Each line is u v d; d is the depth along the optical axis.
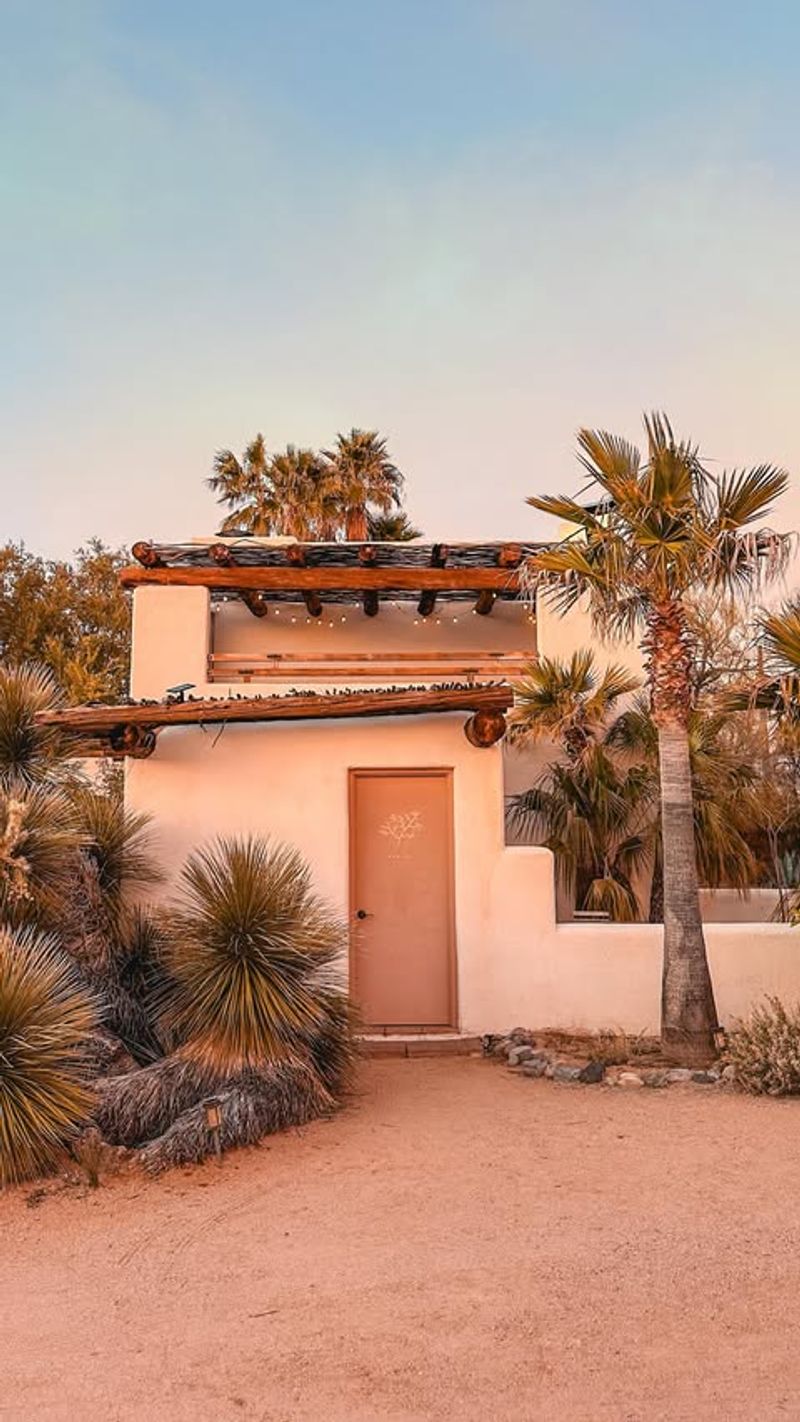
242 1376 3.71
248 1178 6.18
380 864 10.50
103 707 9.70
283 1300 4.41
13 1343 4.05
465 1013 10.08
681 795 9.20
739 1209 5.46
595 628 10.73
